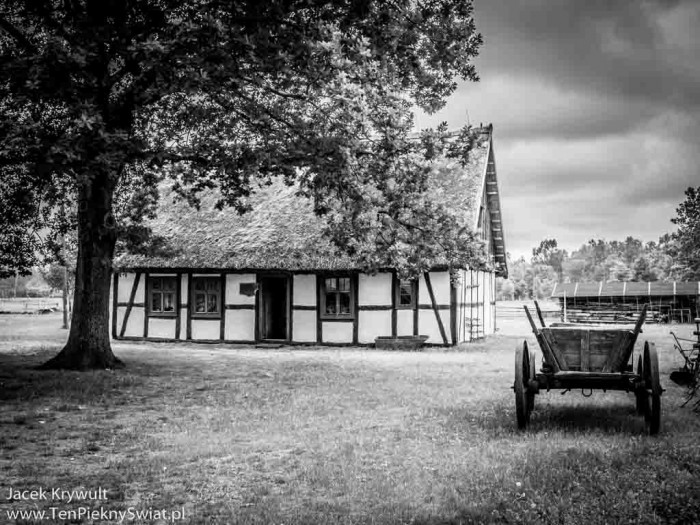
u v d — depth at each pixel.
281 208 26.86
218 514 5.26
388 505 5.37
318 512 5.26
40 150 10.60
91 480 6.31
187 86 11.37
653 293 49.41
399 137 14.61
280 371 16.00
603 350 8.82
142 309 27.38
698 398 11.00
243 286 25.91
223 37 11.08
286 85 13.73
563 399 11.30
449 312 23.80
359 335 24.59
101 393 12.22
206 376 14.98
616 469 6.22
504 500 5.33
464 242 15.52
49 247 17.09
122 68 13.69
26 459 7.22
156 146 14.70
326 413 10.11
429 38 13.01
